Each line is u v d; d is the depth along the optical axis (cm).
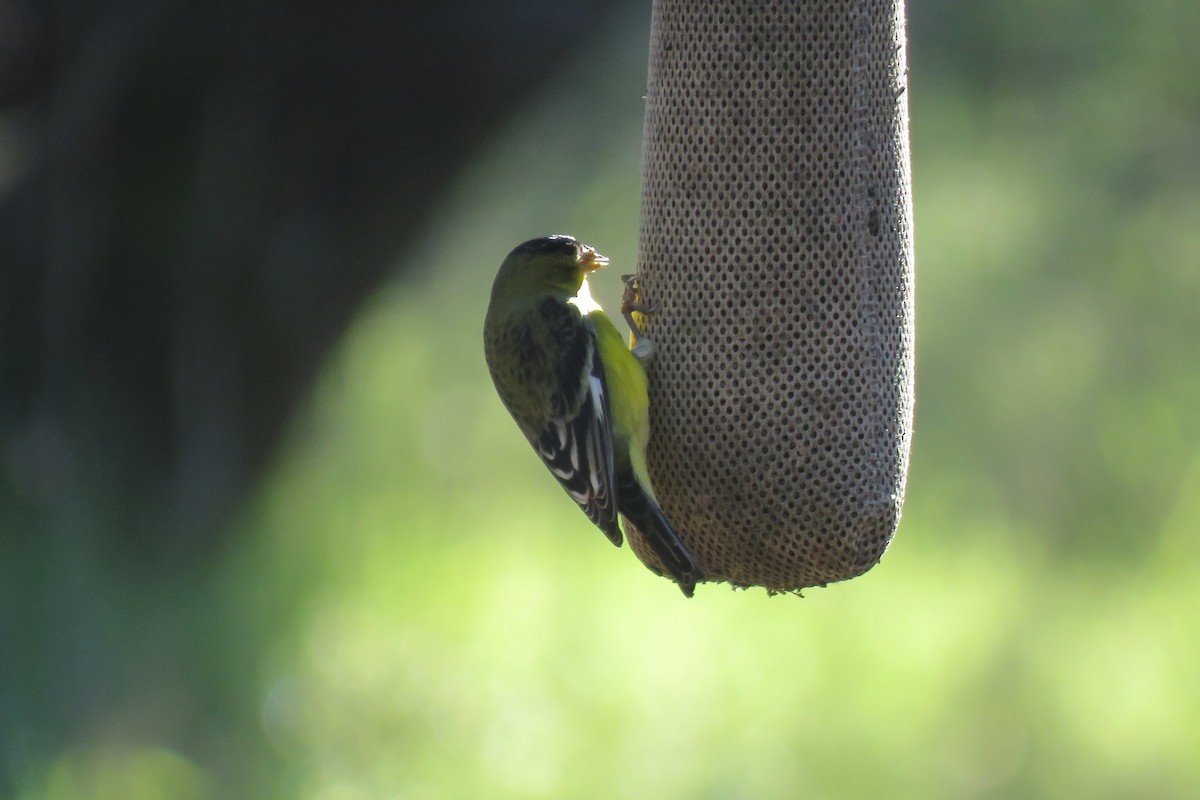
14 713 1334
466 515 1934
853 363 719
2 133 1387
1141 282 1766
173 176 1359
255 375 1464
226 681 1486
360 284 1432
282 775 1432
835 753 1510
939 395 1862
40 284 1379
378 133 1362
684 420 731
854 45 710
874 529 729
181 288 1400
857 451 721
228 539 1501
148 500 1455
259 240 1390
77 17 1276
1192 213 1700
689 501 738
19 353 1399
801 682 1614
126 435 1445
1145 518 1794
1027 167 1708
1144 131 1636
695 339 727
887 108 727
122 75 1291
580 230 2053
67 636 1373
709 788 1447
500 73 1332
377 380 1966
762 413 721
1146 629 1686
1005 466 1847
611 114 1855
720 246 720
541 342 739
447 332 2122
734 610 1756
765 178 714
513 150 1756
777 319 717
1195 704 1559
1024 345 1838
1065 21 1552
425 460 2012
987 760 1499
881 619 1722
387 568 1794
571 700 1586
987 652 1656
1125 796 1448
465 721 1536
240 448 1478
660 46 735
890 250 729
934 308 1859
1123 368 1817
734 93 713
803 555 734
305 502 1652
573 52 1341
